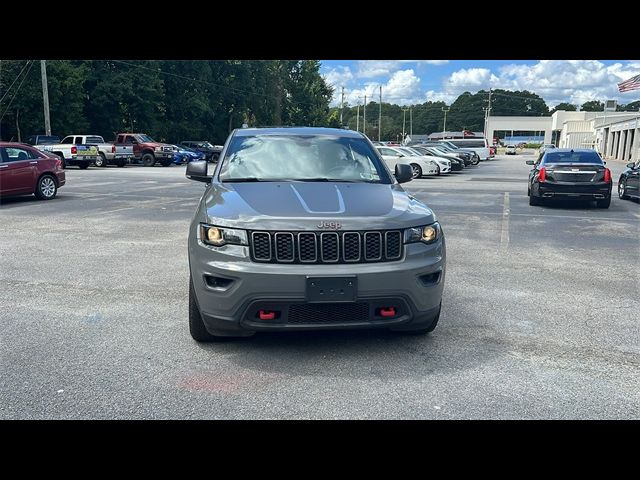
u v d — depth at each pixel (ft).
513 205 48.49
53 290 19.75
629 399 11.75
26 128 122.42
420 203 15.31
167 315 16.99
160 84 151.94
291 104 237.04
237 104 197.47
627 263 25.25
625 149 170.50
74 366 13.17
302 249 12.84
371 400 11.60
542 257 26.48
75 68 131.64
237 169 17.02
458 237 31.96
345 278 12.63
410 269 13.10
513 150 245.45
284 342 14.75
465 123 471.62
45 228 33.14
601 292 20.29
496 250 28.12
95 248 27.20
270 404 11.41
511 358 13.91
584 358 13.94
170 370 12.97
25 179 45.65
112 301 18.44
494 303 18.71
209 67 176.86
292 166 17.19
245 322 12.90
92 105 138.00
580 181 44.88
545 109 469.98
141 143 114.83
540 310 17.99
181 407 11.25
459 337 15.33
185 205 44.65
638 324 16.67
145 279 21.24
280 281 12.53
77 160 97.09
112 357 13.71
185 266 23.40
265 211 13.38
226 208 13.79
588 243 30.30
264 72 209.67
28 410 11.07
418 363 13.51
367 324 13.05
